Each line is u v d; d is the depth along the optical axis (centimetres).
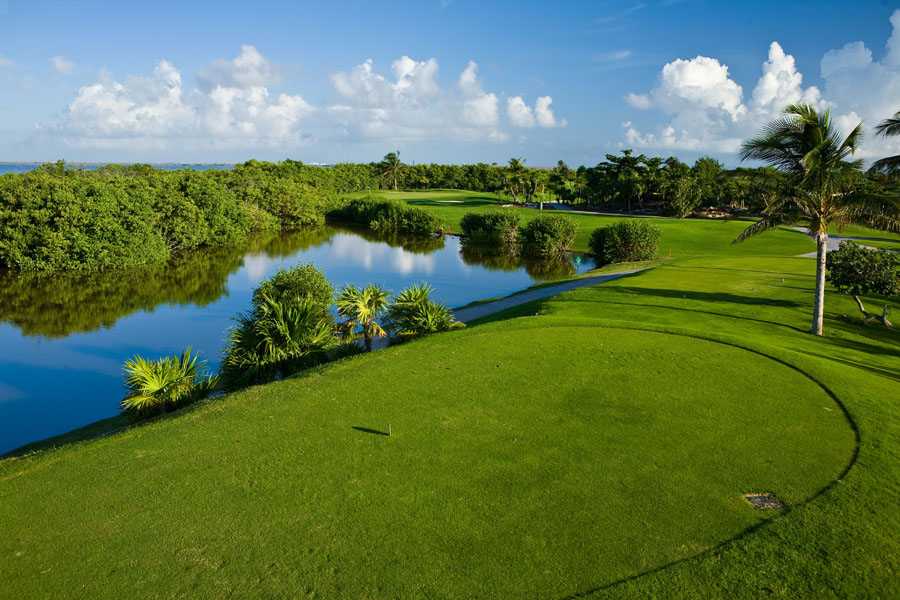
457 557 795
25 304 3959
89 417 2059
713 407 1332
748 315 2541
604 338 1917
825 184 2072
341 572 766
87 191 5728
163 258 6153
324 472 1029
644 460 1073
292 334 1950
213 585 742
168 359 1727
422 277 5138
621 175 11125
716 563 779
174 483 996
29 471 1049
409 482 994
